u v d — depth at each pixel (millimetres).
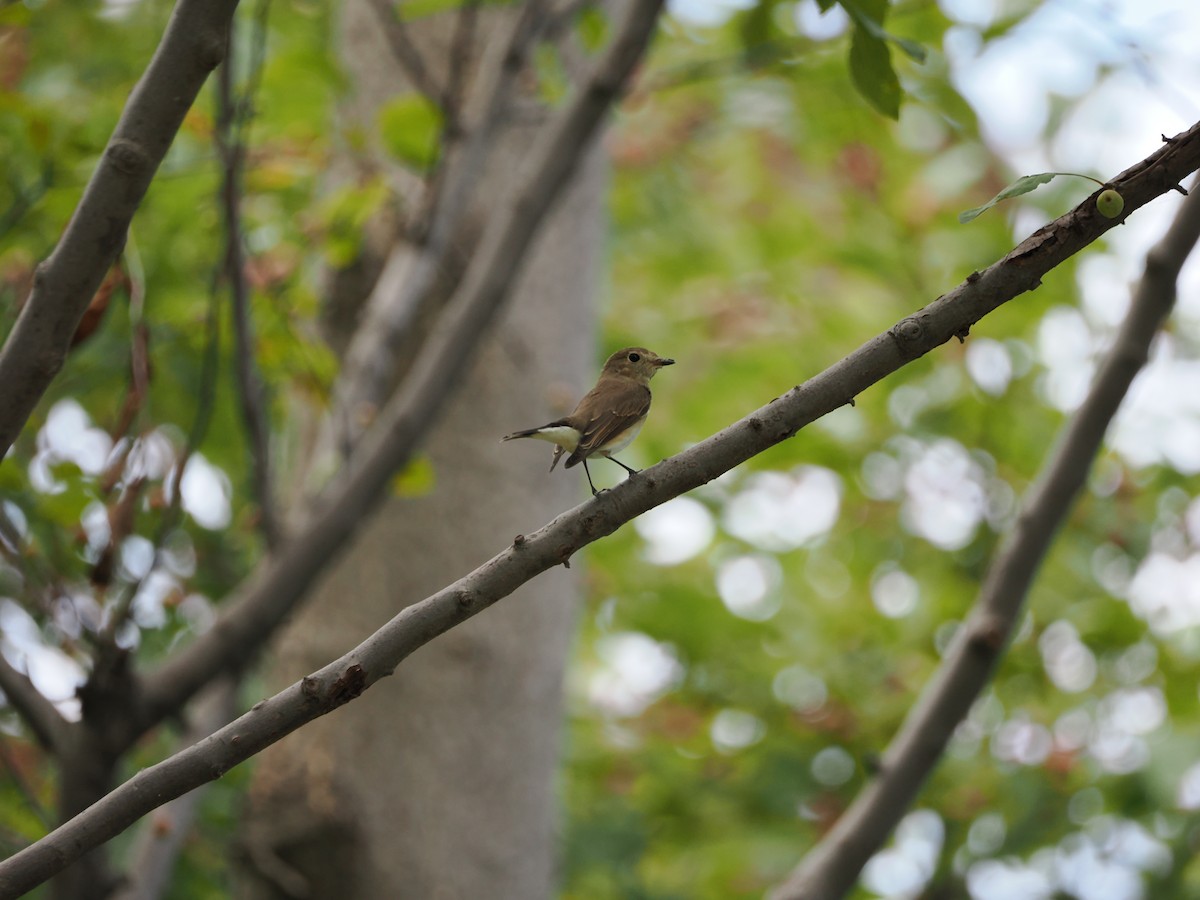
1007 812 15141
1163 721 14359
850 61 7180
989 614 8508
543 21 10461
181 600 10086
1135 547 15805
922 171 18531
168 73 5559
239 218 8391
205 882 13859
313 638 10789
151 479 8562
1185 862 13562
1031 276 5211
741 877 16234
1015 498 17031
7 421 5715
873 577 18672
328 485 9492
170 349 12227
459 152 10219
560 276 11688
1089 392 8414
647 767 17500
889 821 8344
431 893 10164
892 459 18172
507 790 10539
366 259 11500
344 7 12289
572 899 16203
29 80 13336
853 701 16875
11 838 8664
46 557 8953
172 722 9297
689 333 20047
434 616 5270
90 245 5648
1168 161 5066
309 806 10266
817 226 20500
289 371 10430
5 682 7812
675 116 19125
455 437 11000
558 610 11148
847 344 19344
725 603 18375
